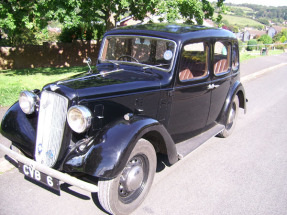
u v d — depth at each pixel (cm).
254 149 507
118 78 348
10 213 296
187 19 1222
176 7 1116
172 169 416
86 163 271
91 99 300
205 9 1211
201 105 429
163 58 371
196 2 1125
